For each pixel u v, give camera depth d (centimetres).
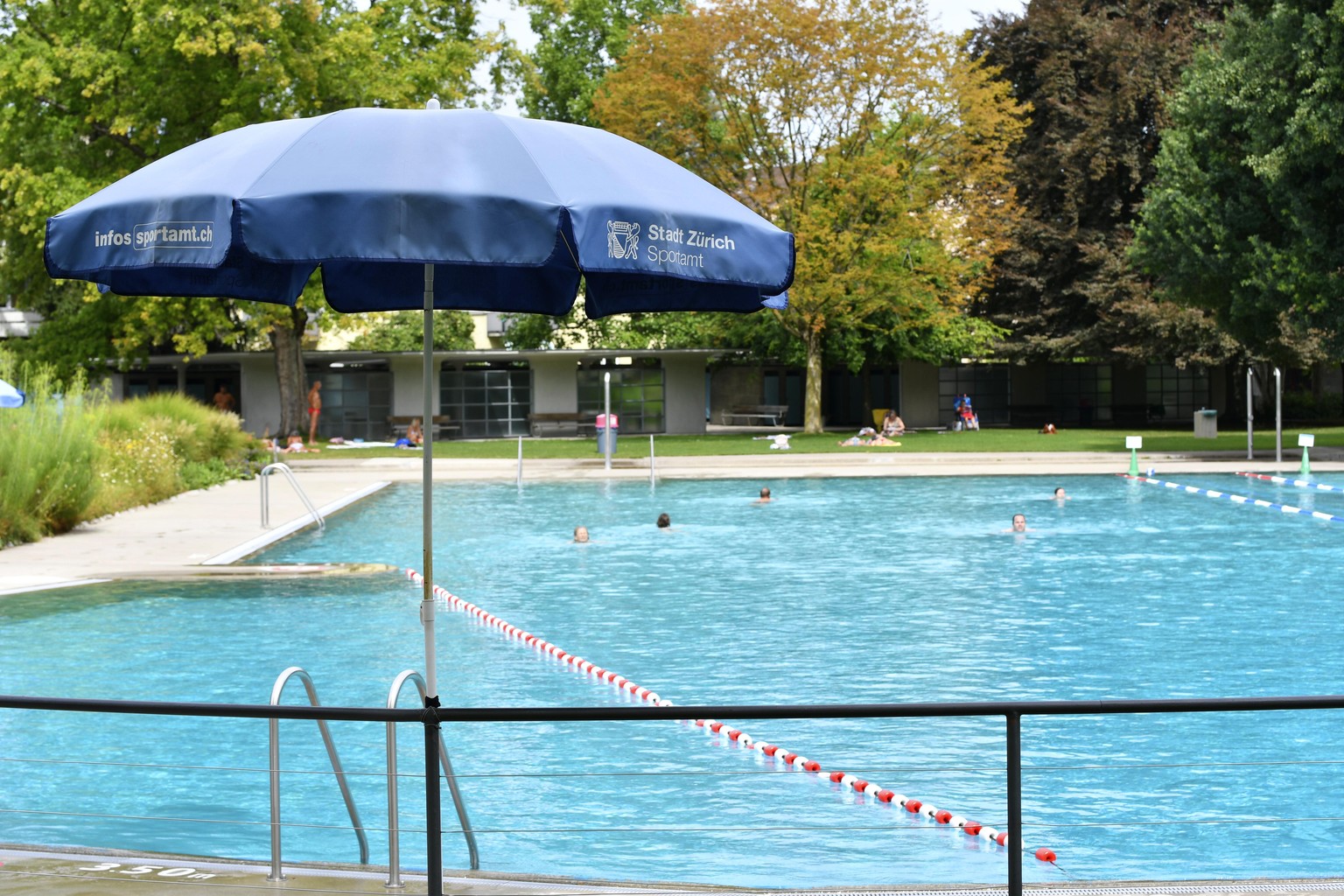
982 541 2105
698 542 2133
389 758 540
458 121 511
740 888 540
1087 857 684
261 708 441
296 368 4709
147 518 2392
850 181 4503
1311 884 524
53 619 1409
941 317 4784
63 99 4197
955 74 4525
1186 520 2356
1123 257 5094
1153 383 6134
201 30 3944
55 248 504
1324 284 3262
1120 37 5184
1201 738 916
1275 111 3294
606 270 480
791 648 1250
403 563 1891
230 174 486
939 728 958
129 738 941
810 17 4344
